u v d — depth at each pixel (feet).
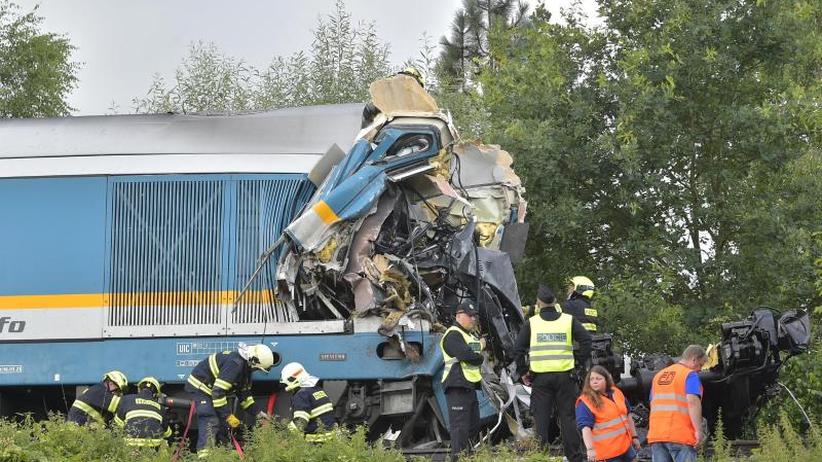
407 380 67.21
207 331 68.28
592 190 94.68
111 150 71.20
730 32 92.22
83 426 58.59
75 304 69.26
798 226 90.94
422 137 68.85
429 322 67.15
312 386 62.28
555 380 60.70
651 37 93.97
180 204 69.92
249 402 66.03
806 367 77.00
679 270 91.45
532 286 96.27
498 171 77.05
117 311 69.00
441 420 67.36
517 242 76.23
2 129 73.72
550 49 96.68
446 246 69.26
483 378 68.69
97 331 68.85
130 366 68.44
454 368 60.70
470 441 60.54
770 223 89.97
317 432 59.52
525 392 72.59
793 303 91.66
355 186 66.64
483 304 69.92
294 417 61.31
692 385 51.24
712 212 93.40
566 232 90.79
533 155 90.79
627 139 90.38
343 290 68.90
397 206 68.95
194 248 69.31
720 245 95.50
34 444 53.06
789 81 94.58
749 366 65.72
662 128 90.94
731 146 93.91
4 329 69.36
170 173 70.18
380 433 69.56
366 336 67.21
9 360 69.05
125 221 69.87
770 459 52.60
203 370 64.59
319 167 68.39
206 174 70.08
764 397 69.51
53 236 70.03
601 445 52.03
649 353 92.99
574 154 92.38
